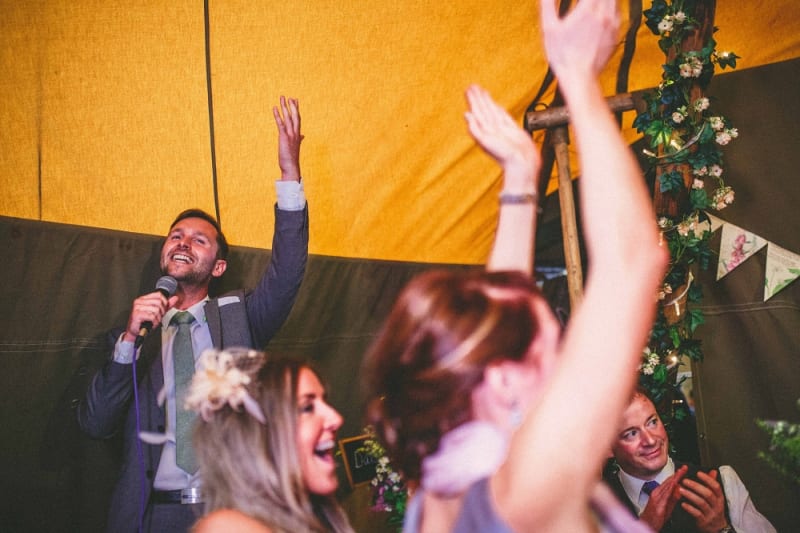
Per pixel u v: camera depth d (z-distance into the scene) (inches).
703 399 136.7
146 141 110.0
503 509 25.0
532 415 25.5
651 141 115.9
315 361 139.9
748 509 94.5
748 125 135.9
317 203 130.7
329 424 52.5
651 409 95.0
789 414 131.3
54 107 102.1
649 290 25.5
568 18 28.4
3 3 93.0
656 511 85.3
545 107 137.9
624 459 95.1
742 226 136.5
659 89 115.4
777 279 133.6
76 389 111.7
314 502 52.9
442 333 30.7
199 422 50.5
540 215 167.2
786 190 134.0
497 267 39.7
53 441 109.5
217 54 106.7
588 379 24.7
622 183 26.0
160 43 103.0
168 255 108.6
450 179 139.1
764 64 135.1
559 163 121.0
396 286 151.2
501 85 127.8
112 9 98.1
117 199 112.9
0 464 104.9
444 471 29.6
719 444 134.6
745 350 135.4
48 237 108.9
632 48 131.6
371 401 33.2
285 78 113.0
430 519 30.0
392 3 110.5
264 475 48.3
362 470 135.7
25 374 107.3
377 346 32.7
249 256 128.7
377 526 138.3
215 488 48.8
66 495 110.1
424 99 123.6
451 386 30.1
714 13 114.8
